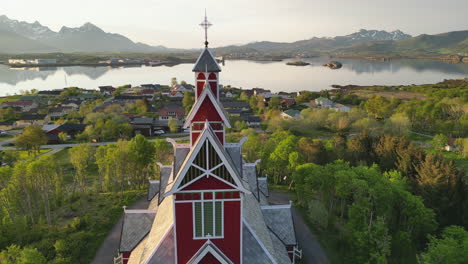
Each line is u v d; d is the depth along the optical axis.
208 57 36.06
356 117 150.75
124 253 40.44
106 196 71.81
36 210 62.88
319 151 82.12
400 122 133.62
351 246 48.34
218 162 28.33
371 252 44.47
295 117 163.12
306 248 51.66
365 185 50.84
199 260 29.64
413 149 74.38
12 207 58.19
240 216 30.00
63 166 101.88
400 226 56.47
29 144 112.62
